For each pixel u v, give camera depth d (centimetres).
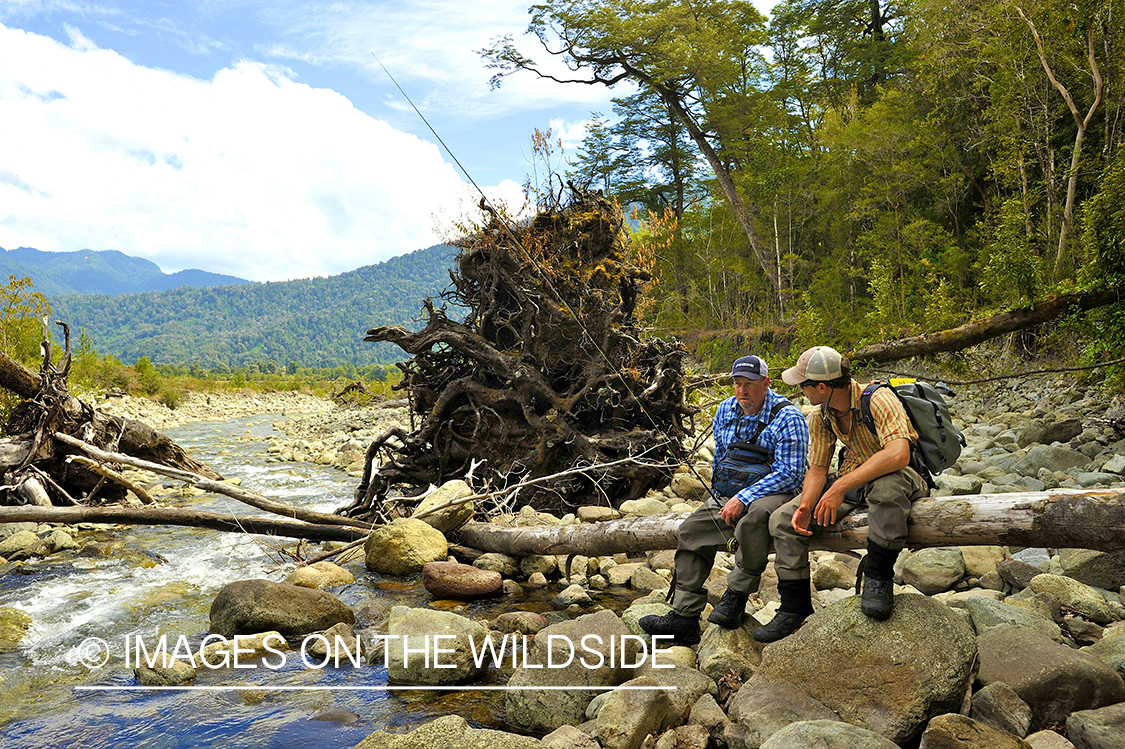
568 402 812
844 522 337
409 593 546
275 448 1728
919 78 2377
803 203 3061
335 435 2109
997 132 1980
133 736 320
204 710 345
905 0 2889
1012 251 1002
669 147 4038
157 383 3681
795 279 3084
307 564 642
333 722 331
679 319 3116
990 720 276
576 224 858
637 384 838
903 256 2306
